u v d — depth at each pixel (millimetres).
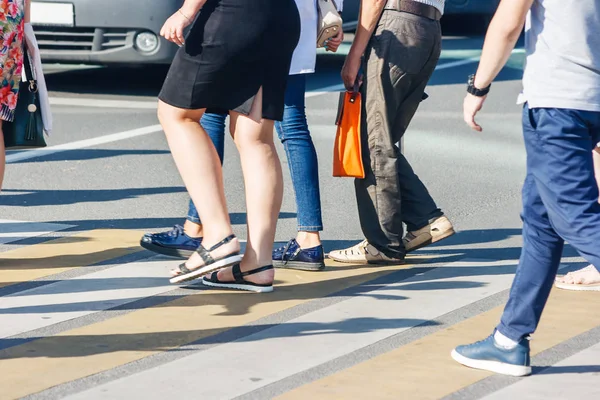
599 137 8359
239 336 9703
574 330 9867
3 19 11453
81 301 10758
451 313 10422
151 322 10102
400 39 11828
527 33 8375
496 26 8195
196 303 10734
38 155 19172
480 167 18719
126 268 12031
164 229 14266
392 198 12242
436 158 19438
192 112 10664
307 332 9820
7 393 8273
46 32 24562
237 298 10930
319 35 11922
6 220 14539
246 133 10820
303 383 8531
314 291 11227
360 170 12070
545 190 8227
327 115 23531
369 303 10758
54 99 25094
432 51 12062
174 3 24125
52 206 15516
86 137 20859
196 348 9359
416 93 12289
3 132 12172
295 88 11961
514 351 8695
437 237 12461
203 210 10719
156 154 19484
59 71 29375
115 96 25609
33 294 10992
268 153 10938
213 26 10211
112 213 15164
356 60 11992
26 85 12070
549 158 8180
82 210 15305
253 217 11055
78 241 13312
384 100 11977
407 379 8625
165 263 12273
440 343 9508
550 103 8094
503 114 24141
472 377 8680
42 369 8805
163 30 10352
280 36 10383
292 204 16031
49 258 12445
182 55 10414
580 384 8531
